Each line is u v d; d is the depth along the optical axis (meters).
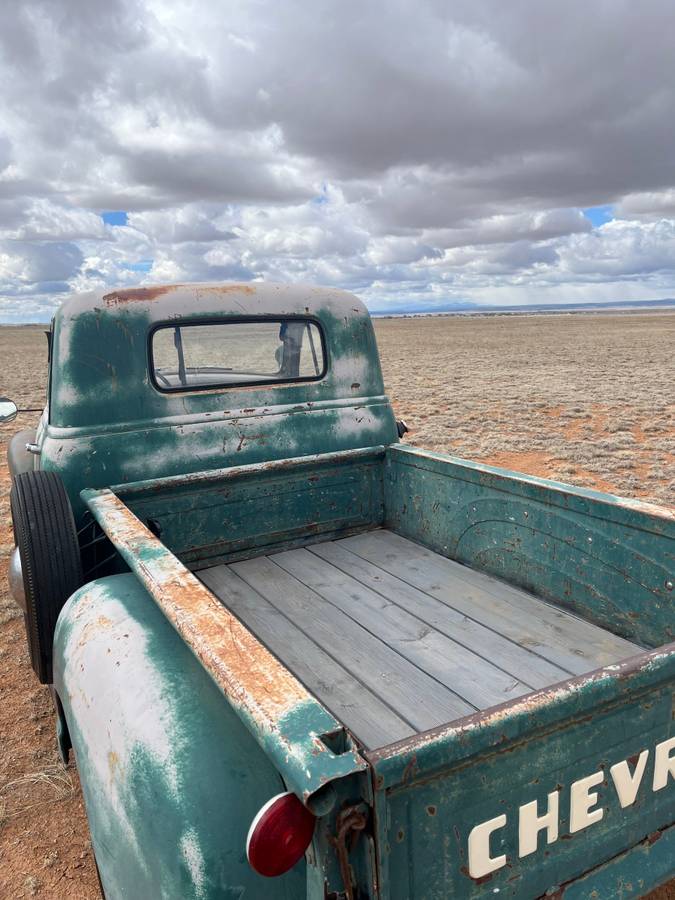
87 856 2.84
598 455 11.25
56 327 3.34
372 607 3.06
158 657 1.95
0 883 2.71
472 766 1.36
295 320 3.79
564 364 32.34
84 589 2.48
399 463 3.87
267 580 3.38
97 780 1.81
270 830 1.17
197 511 3.47
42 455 3.34
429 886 1.36
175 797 1.57
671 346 45.56
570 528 2.83
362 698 2.38
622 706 1.57
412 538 3.85
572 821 1.55
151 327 3.40
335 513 3.89
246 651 1.50
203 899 1.47
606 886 1.65
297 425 3.76
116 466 3.31
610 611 2.69
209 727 1.70
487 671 2.53
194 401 3.51
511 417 15.80
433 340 62.50
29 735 3.69
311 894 1.34
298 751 1.17
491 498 3.24
